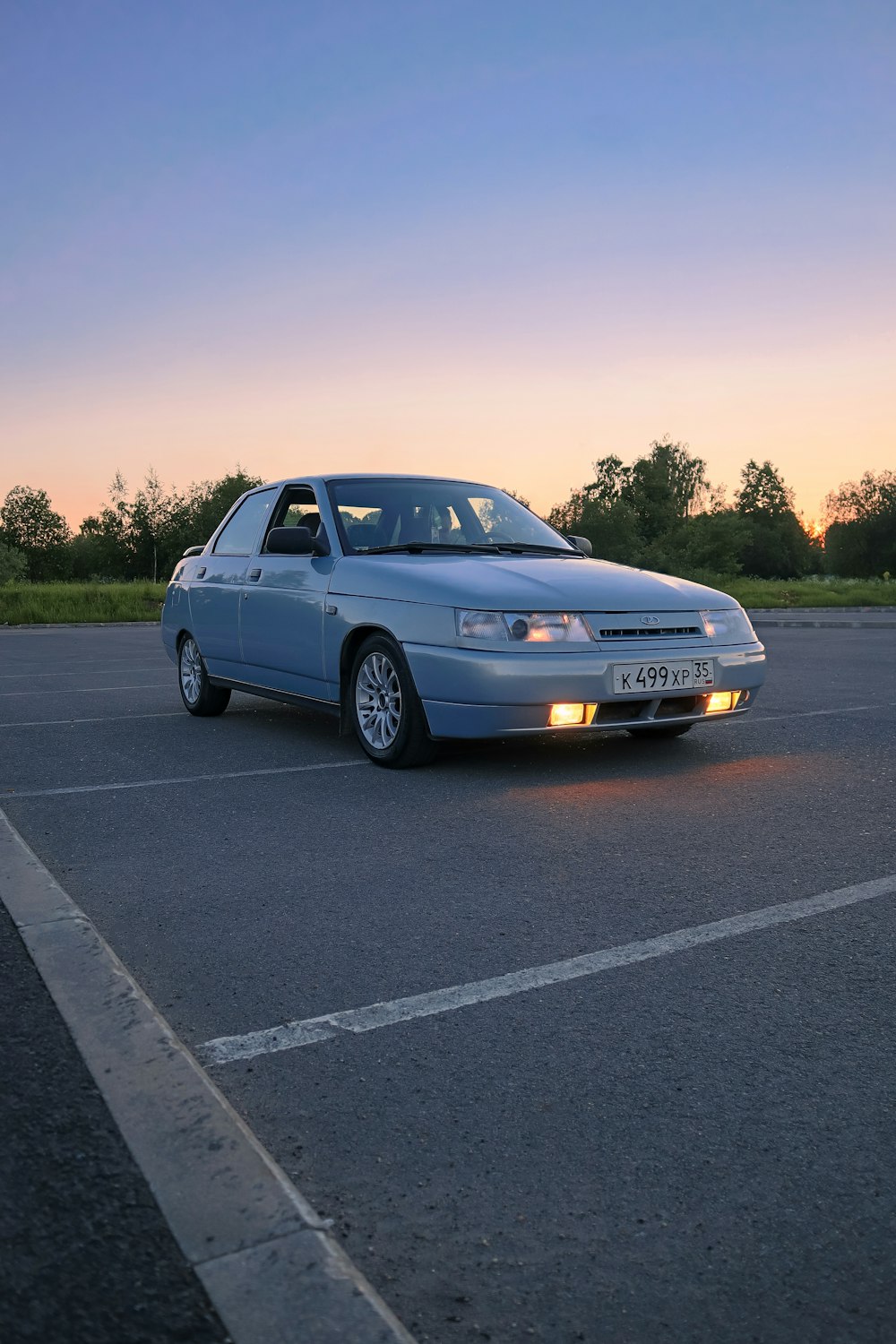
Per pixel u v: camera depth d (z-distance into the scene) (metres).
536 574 5.17
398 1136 1.88
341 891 3.31
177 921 3.04
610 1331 1.40
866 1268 1.52
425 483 6.43
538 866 3.54
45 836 4.02
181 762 5.54
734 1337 1.39
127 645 16.86
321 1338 1.34
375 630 5.36
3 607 29.12
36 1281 1.45
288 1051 2.22
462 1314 1.43
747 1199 1.68
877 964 2.66
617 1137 1.87
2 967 2.61
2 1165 1.74
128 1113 1.90
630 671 4.85
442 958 2.73
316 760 5.59
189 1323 1.37
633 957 2.72
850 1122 1.91
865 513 97.44
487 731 4.79
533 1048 2.22
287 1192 1.66
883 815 4.19
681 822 4.12
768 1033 2.28
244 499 7.15
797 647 14.51
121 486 83.88
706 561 77.75
